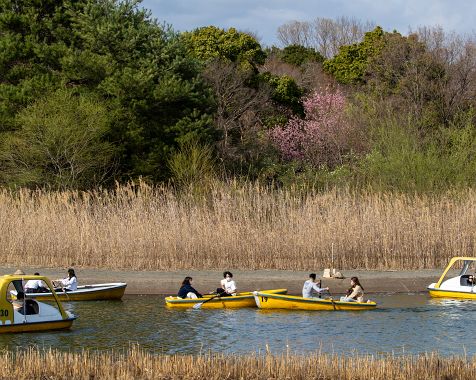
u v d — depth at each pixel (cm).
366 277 3762
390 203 4284
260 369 1722
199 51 8094
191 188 4453
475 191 4806
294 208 4178
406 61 7594
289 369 1709
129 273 3788
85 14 5972
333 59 10294
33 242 3994
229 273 3309
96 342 2467
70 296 3353
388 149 5378
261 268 3956
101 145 5319
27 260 3991
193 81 6088
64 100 5309
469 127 5681
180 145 5719
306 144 7431
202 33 8156
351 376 1675
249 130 7119
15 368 1752
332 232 4012
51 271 3806
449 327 2773
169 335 2606
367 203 4319
